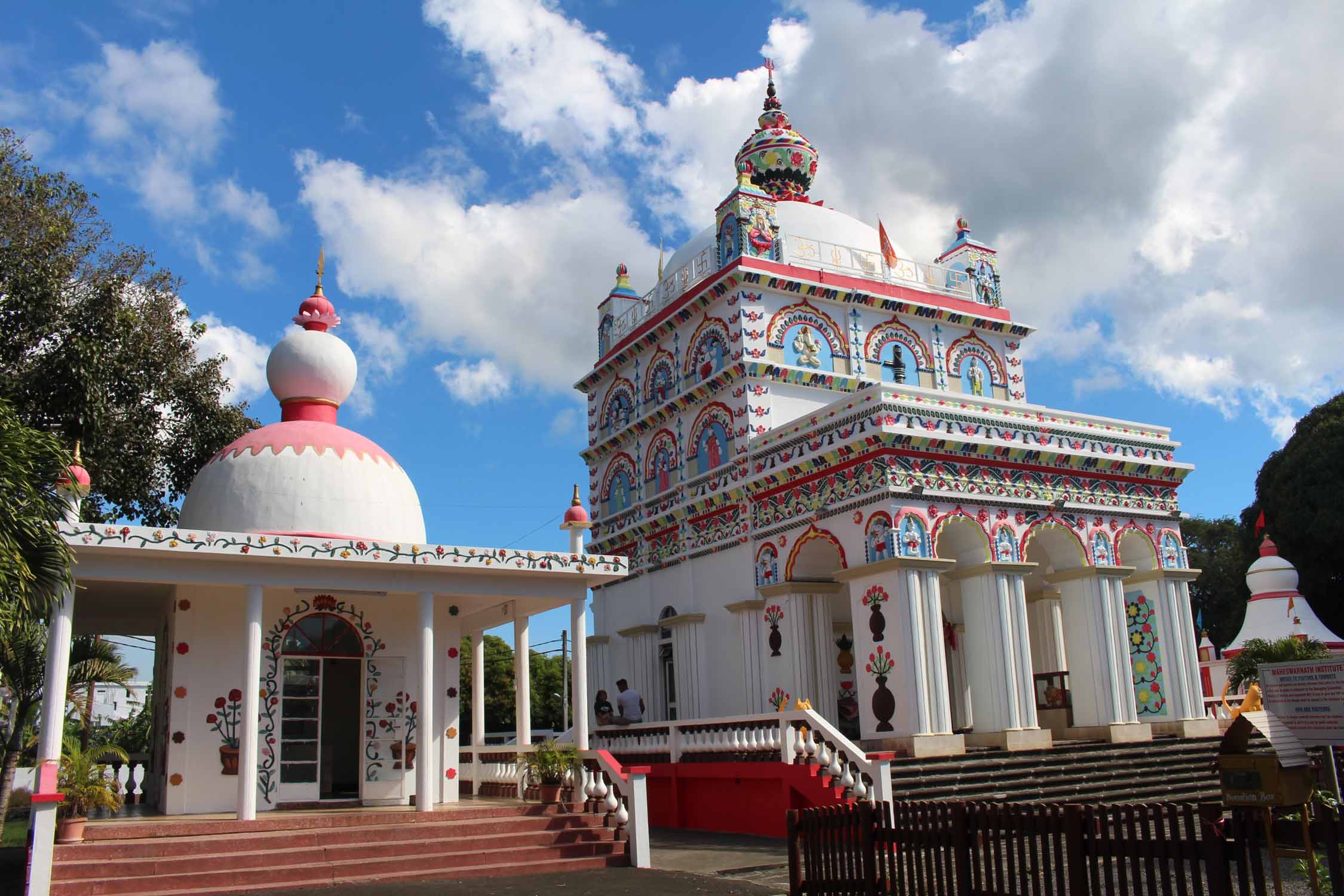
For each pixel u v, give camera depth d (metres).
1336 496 33.03
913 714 19.02
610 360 30.69
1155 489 24.09
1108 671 22.00
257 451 16.86
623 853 14.36
